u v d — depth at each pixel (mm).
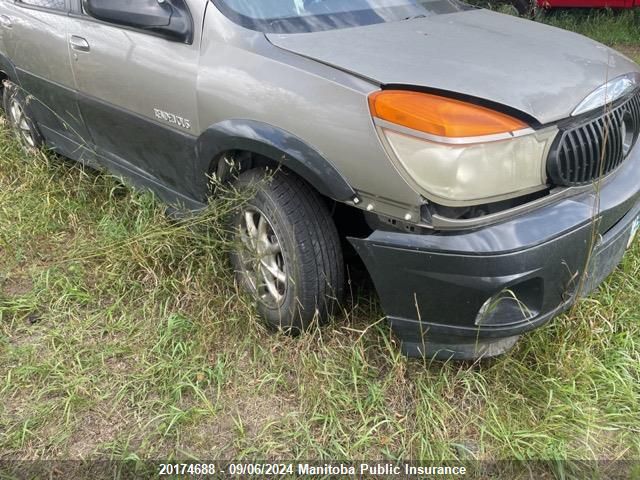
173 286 2838
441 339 2205
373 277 2232
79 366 2492
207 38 2586
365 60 2262
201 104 2611
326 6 2762
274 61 2371
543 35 2717
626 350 2469
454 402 2287
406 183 2047
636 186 2412
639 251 2969
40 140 4141
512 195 2061
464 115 1976
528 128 2018
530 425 2182
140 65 2861
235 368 2490
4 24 3863
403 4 3000
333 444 2133
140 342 2635
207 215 2781
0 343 2639
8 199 3660
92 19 3137
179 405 2332
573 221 2088
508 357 2355
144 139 3049
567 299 2197
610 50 2695
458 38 2551
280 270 2629
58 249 3293
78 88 3355
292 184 2453
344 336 2584
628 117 2420
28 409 2324
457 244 2006
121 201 3479
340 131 2164
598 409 2252
